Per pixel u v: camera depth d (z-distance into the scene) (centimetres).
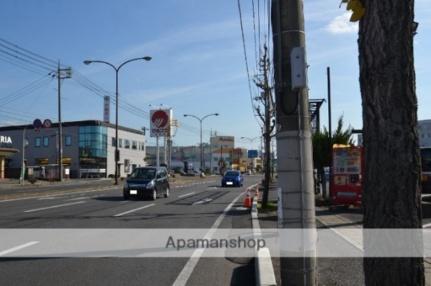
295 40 541
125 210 2042
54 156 9012
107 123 9238
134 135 10512
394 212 362
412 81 368
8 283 761
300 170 539
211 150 14500
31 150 9162
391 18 364
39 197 2909
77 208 2130
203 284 774
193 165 14450
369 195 374
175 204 2411
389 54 364
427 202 1862
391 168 362
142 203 2467
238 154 14688
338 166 1891
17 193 3294
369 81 372
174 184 5362
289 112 541
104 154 9094
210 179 7700
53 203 2416
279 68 547
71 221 1605
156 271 857
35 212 1922
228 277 821
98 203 2438
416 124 368
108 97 9556
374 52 369
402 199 361
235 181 4747
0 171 6888
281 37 545
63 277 804
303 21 549
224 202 2569
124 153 10012
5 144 7938
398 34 363
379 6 367
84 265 899
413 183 364
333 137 2330
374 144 369
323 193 2348
